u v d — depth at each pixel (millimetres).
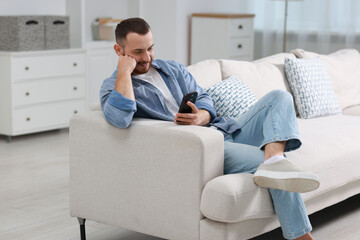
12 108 5188
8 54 5117
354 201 3682
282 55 4227
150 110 2721
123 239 3010
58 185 3932
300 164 2803
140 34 2625
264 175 2330
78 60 5684
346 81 4383
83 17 5965
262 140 2734
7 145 5090
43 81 5402
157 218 2553
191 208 2430
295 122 2561
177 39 6578
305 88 3906
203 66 3553
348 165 3082
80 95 5746
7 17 5203
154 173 2535
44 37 5410
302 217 2451
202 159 2391
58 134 5594
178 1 6527
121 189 2660
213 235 2377
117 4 6688
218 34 6527
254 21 7215
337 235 3068
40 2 5875
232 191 2305
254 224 2477
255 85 3744
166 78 2850
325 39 6691
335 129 3473
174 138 2451
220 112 3357
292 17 6965
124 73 2604
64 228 3158
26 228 3145
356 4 6430
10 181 3994
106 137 2678
